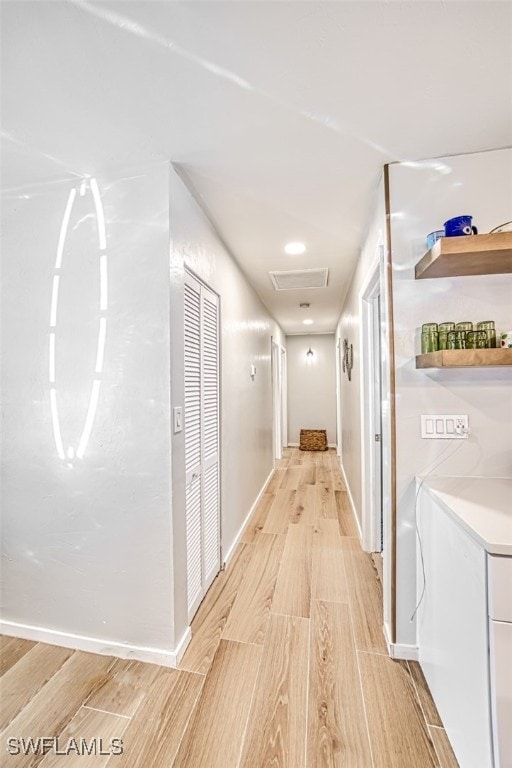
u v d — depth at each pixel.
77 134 1.38
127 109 1.25
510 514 1.11
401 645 1.59
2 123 1.31
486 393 1.52
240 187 1.77
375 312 2.61
